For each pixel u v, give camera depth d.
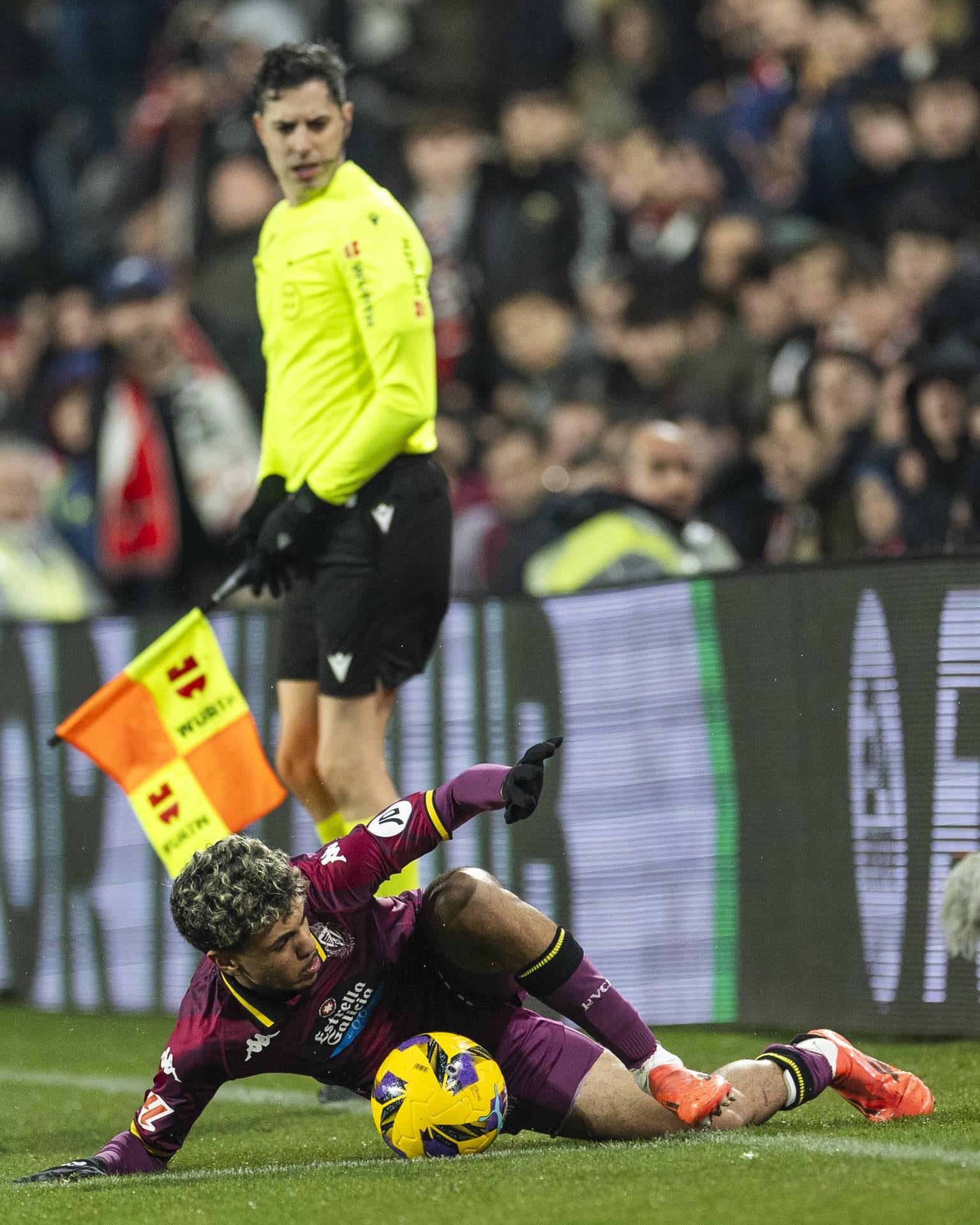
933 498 20.59
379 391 14.95
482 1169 10.65
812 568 17.11
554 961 11.27
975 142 28.95
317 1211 9.85
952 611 16.33
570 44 34.75
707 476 24.17
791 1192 9.52
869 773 16.72
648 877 18.25
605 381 28.22
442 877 11.41
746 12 32.91
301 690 15.73
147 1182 11.09
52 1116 15.55
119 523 27.50
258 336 29.44
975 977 15.94
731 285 27.05
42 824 22.47
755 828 17.47
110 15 37.47
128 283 27.17
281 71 15.21
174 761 15.73
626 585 18.50
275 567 15.40
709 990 17.73
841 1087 11.96
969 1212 8.91
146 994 21.69
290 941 10.73
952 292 24.50
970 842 16.14
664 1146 10.95
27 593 27.16
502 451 26.03
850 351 22.58
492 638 19.44
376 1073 11.75
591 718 18.75
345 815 15.43
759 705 17.45
